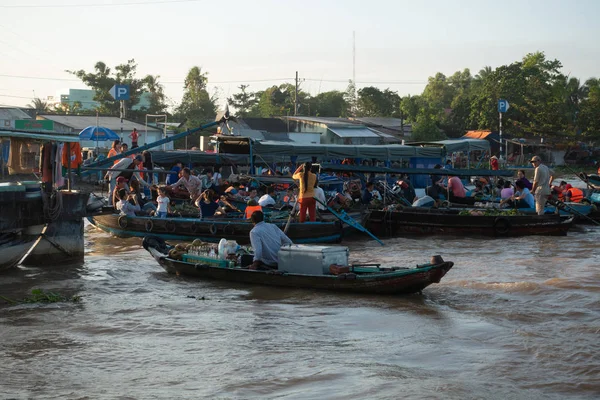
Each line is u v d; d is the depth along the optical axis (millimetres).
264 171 26688
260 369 7164
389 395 6305
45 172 13242
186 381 6816
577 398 6320
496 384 6656
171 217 18375
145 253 15469
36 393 6492
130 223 17625
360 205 21406
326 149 25062
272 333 8633
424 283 10211
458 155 41188
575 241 17750
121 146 22547
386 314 9523
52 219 13227
